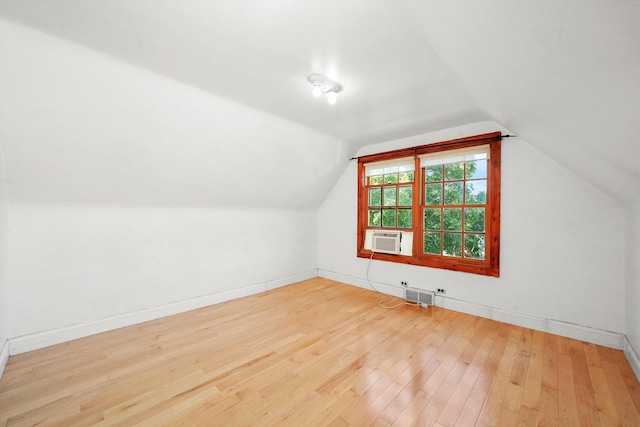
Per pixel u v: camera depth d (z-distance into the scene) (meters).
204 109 2.45
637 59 0.74
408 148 3.63
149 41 1.64
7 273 2.18
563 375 1.93
